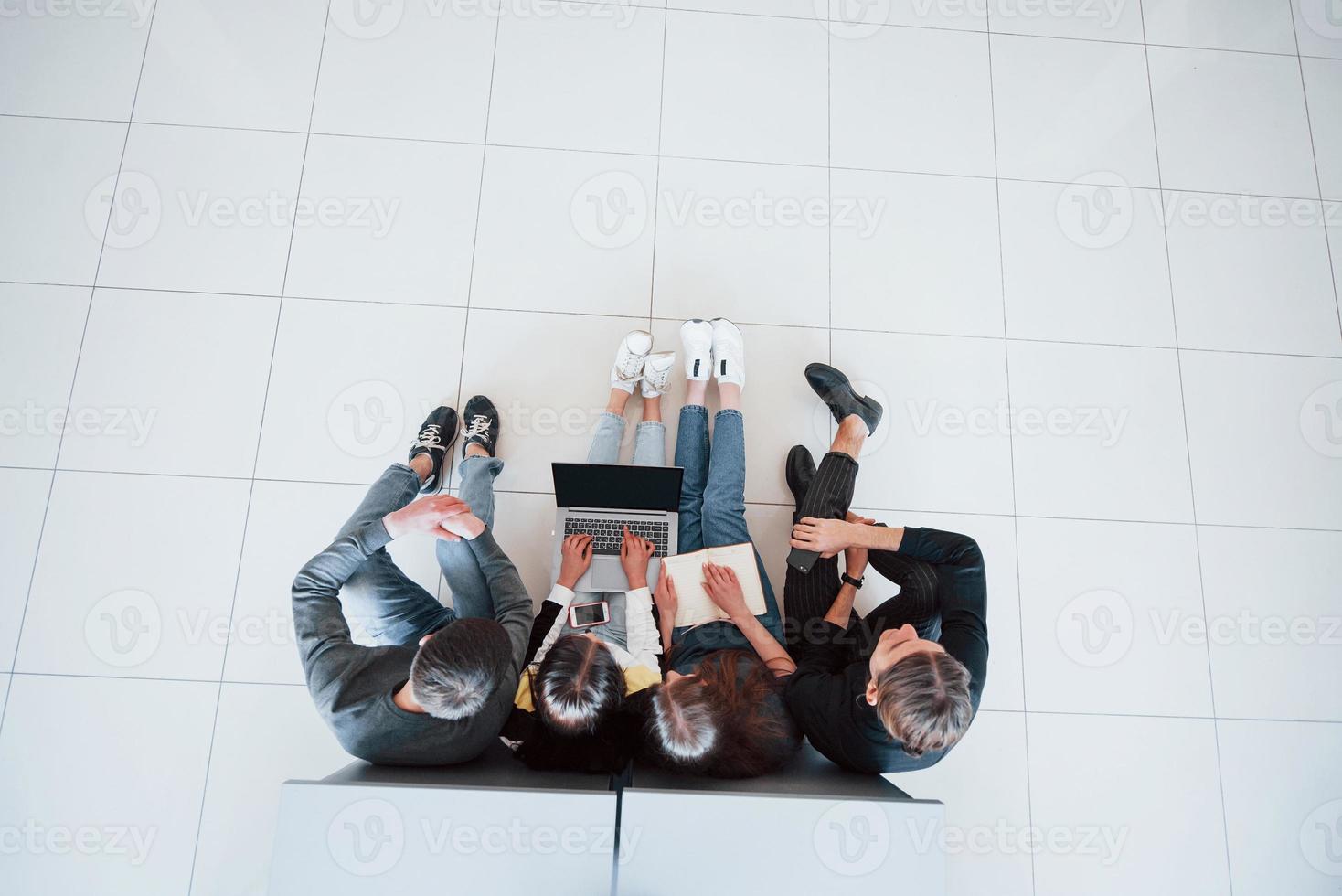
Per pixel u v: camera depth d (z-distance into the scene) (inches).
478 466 75.8
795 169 93.1
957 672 52.4
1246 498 86.6
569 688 53.3
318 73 92.1
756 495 84.5
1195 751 79.4
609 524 72.1
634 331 84.1
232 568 79.4
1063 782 78.0
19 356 82.7
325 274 87.2
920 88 96.3
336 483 82.4
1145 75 98.1
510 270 88.7
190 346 84.4
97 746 74.2
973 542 66.0
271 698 76.5
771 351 88.2
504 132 92.0
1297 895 76.5
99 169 87.9
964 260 91.7
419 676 49.9
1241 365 90.4
